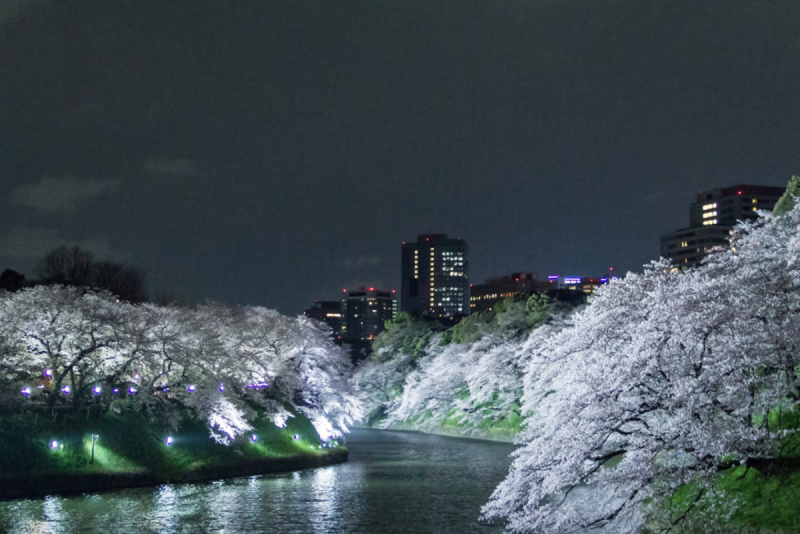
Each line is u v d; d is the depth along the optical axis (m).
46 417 50.31
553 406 28.73
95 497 46.00
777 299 25.73
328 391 75.75
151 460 52.81
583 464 27.47
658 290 27.16
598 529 29.77
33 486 45.81
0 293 59.56
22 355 53.22
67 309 53.59
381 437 101.62
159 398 58.03
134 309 59.62
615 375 26.36
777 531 24.55
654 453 26.27
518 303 100.94
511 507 29.52
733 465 26.50
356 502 45.19
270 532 37.00
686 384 25.08
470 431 99.06
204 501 45.38
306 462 63.22
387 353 138.50
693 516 27.58
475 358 102.31
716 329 25.84
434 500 45.94
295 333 74.19
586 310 31.33
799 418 28.28
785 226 31.27
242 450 59.69
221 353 61.22
